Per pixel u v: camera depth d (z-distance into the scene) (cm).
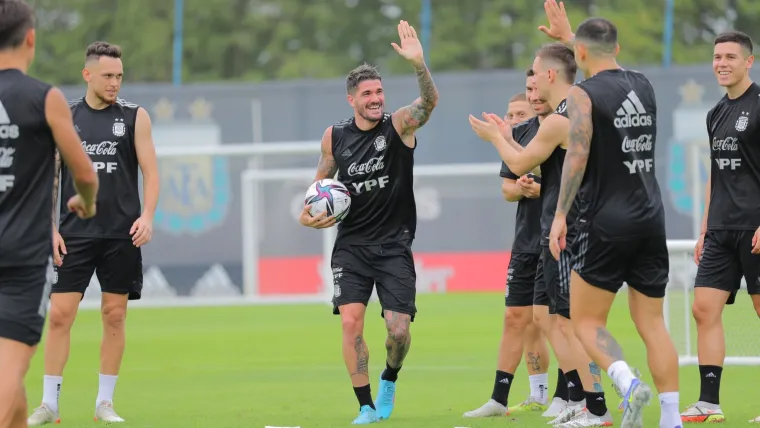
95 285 6166
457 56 9712
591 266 1716
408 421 2111
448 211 6919
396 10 10456
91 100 2231
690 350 2911
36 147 1452
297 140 7250
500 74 7006
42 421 2148
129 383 2961
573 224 1938
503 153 1853
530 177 2150
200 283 6769
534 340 2317
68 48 10288
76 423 2172
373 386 2792
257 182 6850
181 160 6881
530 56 9550
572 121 1680
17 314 1446
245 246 6469
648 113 1717
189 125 7325
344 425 2073
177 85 7362
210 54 10269
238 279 6781
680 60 9162
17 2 1458
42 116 1442
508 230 6856
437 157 7050
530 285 2194
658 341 1734
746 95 2091
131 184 2239
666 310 2953
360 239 2123
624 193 1697
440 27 9825
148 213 2217
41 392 2805
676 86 6725
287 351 3741
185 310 5875
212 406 2470
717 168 2130
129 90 7381
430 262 6875
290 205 6875
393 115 2123
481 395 2592
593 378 1941
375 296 5947
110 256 2212
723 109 2123
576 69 1925
